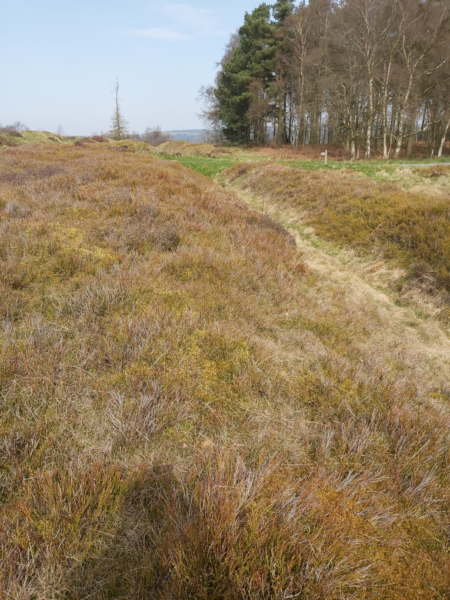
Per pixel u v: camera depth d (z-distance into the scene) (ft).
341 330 17.24
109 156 59.72
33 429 8.56
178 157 89.15
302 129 126.93
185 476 8.06
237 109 127.95
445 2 79.20
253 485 7.65
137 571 6.16
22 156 53.47
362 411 11.10
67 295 14.32
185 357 11.88
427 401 12.73
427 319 21.88
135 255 19.08
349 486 8.32
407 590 6.61
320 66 101.19
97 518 6.85
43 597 5.64
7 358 10.43
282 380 11.91
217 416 9.91
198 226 25.43
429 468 9.36
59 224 21.24
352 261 30.22
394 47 82.23
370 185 43.55
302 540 6.75
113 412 9.41
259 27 117.39
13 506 6.84
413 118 97.45
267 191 50.34
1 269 14.90
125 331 12.28
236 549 6.30
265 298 18.42
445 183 48.03
